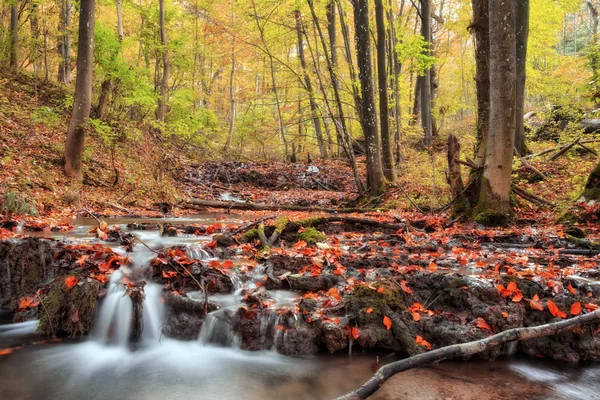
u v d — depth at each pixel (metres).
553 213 8.00
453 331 3.26
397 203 11.05
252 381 3.02
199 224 7.77
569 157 11.84
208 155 23.75
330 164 22.14
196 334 3.63
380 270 4.18
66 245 4.60
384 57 12.69
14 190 7.93
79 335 3.80
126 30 22.33
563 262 4.72
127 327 3.71
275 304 3.64
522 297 3.48
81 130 10.83
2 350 3.55
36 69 19.17
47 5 18.06
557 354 3.24
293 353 3.35
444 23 22.14
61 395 2.85
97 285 3.86
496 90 7.18
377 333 3.37
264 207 12.25
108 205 10.19
